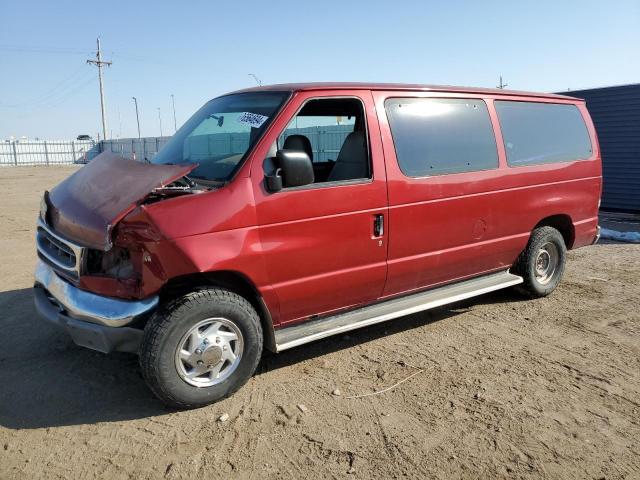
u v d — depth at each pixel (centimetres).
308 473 294
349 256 411
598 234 637
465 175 479
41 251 409
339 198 399
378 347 464
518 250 549
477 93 511
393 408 361
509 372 414
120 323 334
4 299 577
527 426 339
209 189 354
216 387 358
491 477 292
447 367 423
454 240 480
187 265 333
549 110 580
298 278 387
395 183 429
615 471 297
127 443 320
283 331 403
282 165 361
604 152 1184
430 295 489
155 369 333
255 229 360
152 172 361
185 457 307
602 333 495
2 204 1502
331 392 382
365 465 301
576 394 380
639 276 684
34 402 366
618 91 1134
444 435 330
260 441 322
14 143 5134
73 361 429
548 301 588
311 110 449
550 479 290
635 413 357
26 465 299
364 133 423
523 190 530
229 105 443
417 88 463
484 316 543
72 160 5491
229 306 354
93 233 337
